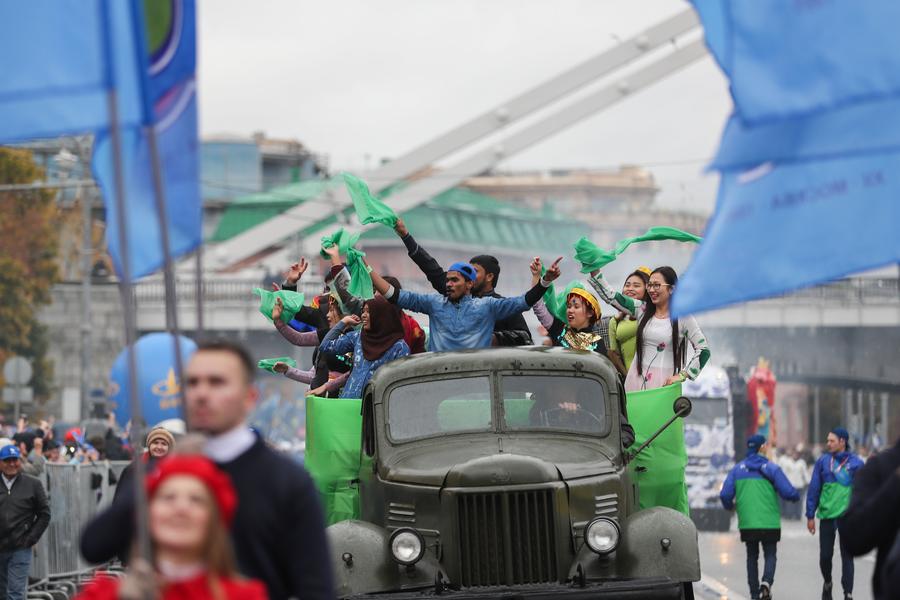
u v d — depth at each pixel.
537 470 21.09
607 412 22.78
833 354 192.88
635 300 25.73
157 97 11.98
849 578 31.94
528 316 98.38
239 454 11.38
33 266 145.75
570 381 23.02
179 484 9.90
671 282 24.84
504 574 20.97
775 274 12.52
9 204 145.50
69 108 11.32
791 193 12.54
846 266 12.54
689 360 24.72
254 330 171.25
